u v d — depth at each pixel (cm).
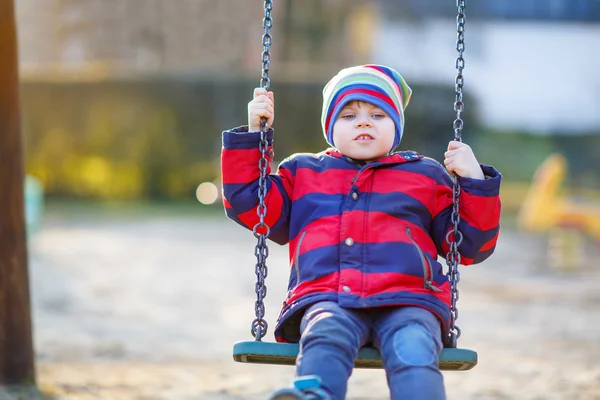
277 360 439
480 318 1179
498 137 3328
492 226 452
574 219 1661
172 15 3422
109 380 797
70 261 1623
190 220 2341
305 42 3438
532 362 912
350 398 752
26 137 2755
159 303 1255
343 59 3441
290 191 467
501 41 3466
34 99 2759
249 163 457
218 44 3431
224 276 1496
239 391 766
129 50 3425
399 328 411
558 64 3462
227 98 2803
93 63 3406
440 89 2914
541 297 1354
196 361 911
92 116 2769
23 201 704
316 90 2819
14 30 687
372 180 454
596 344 1020
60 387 745
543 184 1680
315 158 470
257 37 3438
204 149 2797
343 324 409
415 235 445
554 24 3462
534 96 3466
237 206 459
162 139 2784
